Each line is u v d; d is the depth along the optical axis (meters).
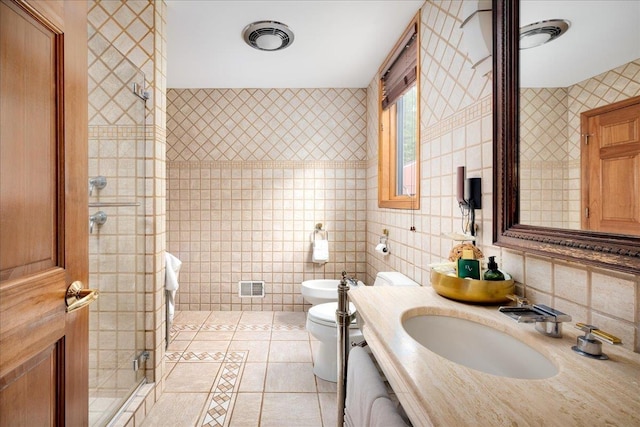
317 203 3.04
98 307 1.50
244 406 1.61
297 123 3.01
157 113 1.71
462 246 1.18
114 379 1.53
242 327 2.63
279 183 3.01
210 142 2.98
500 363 0.82
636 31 0.63
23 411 0.64
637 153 0.63
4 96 0.59
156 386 1.67
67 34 0.76
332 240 3.05
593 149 0.72
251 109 2.99
